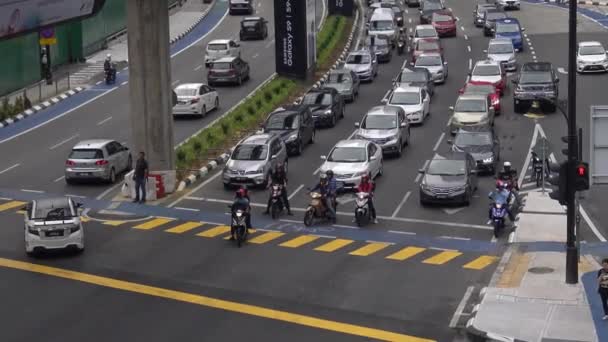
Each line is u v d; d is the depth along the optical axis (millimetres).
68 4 46500
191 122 81250
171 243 50625
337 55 108812
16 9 41812
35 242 47469
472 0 148250
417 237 51562
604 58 94938
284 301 41156
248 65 98875
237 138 75250
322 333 37125
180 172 65812
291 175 65312
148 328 37875
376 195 60188
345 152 63031
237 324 38250
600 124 40188
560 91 87125
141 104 61781
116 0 119125
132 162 68375
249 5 135250
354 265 46562
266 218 55719
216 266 46406
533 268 45250
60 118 83062
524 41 112625
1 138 76875
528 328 36906
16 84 92750
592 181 40719
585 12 134250
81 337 37000
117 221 55219
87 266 46531
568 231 42250
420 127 78562
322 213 54281
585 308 39219
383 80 97438
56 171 67062
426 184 57438
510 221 54188
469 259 47438
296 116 72375
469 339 36500
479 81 86625
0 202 59500
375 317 39062
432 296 41781
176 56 110125
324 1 146875
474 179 59656
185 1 146875
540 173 61062
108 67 96062
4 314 39750
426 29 110062
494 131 71875
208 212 57156
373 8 132625
